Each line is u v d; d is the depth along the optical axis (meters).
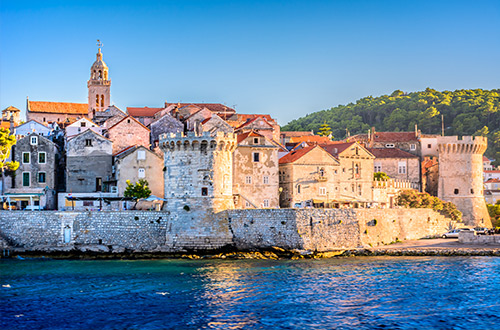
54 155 128.50
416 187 158.25
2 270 92.12
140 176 120.12
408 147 166.25
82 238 103.69
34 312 69.00
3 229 104.50
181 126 144.00
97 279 85.62
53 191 127.88
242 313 69.12
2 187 124.50
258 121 148.25
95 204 120.38
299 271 91.62
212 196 103.81
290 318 67.38
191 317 67.56
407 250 109.12
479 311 70.50
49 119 193.88
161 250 103.19
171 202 104.88
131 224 104.12
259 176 128.75
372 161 142.88
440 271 92.50
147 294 77.12
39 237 103.88
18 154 126.38
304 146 156.12
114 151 133.62
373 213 114.69
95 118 161.00
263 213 104.62
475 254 109.50
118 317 67.31
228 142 104.81
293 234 104.12
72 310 69.88
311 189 133.12
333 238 108.06
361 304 73.00
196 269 93.06
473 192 150.38
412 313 69.56
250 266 95.69
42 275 88.31
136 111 168.50
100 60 188.50
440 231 130.75
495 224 160.12
